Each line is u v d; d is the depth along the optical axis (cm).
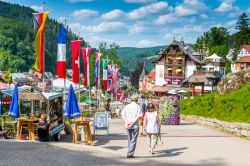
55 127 1842
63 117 2003
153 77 14075
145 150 1577
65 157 1280
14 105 1745
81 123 1711
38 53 2017
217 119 2658
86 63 3594
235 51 14450
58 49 2252
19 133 1736
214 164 1277
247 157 1427
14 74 15438
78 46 2669
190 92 8431
